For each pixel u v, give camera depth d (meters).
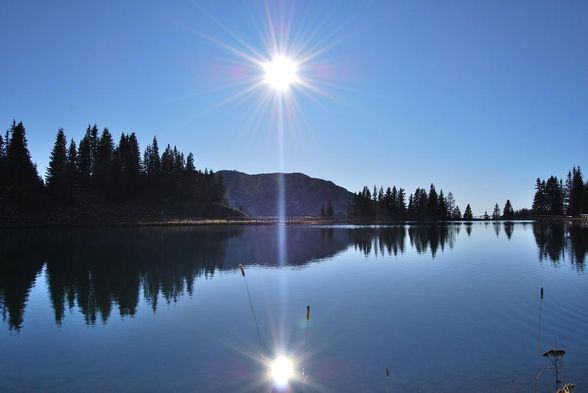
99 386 10.65
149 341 14.12
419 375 10.98
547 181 146.38
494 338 13.95
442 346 13.24
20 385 10.75
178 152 147.88
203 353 12.93
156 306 18.94
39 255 38.00
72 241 52.53
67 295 21.31
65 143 110.56
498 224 117.25
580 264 30.47
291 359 12.32
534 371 11.11
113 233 68.06
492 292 21.22
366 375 11.08
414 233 72.88
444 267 30.09
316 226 106.12
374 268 29.83
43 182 105.50
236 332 15.03
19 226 75.75
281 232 75.31
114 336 14.70
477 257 35.88
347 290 22.08
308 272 28.16
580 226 87.56
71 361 12.34
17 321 16.67
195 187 141.12
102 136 126.31
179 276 26.66
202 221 105.38
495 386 10.25
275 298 20.34
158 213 118.50
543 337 13.95
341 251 41.44
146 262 33.22
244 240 54.91
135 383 10.80
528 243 48.31
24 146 101.81
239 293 21.53
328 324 15.90
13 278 26.25
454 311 17.53
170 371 11.54
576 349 12.73
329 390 10.23
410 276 26.33
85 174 121.38
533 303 18.70
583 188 128.88
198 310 18.14
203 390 10.37
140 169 133.50
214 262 33.19
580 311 17.17
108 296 21.03
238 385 10.63
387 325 15.65
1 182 96.31
